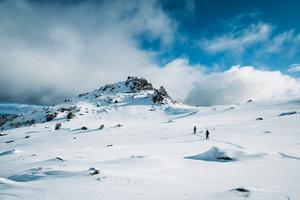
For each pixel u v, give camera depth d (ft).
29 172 91.30
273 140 149.59
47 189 61.05
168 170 86.28
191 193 55.31
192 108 651.66
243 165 87.97
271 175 69.92
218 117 416.87
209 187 60.54
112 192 57.47
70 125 540.11
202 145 156.35
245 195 50.29
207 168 87.30
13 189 61.77
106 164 99.09
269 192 51.52
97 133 327.06
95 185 64.13
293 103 446.19
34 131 448.65
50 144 265.75
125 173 80.43
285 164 83.97
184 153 128.36
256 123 255.91
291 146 124.16
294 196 48.93
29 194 57.21
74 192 58.13
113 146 177.47
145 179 69.72
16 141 333.83
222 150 106.11
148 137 243.40
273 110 418.92
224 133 211.82
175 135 234.99
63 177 76.69
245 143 146.72
